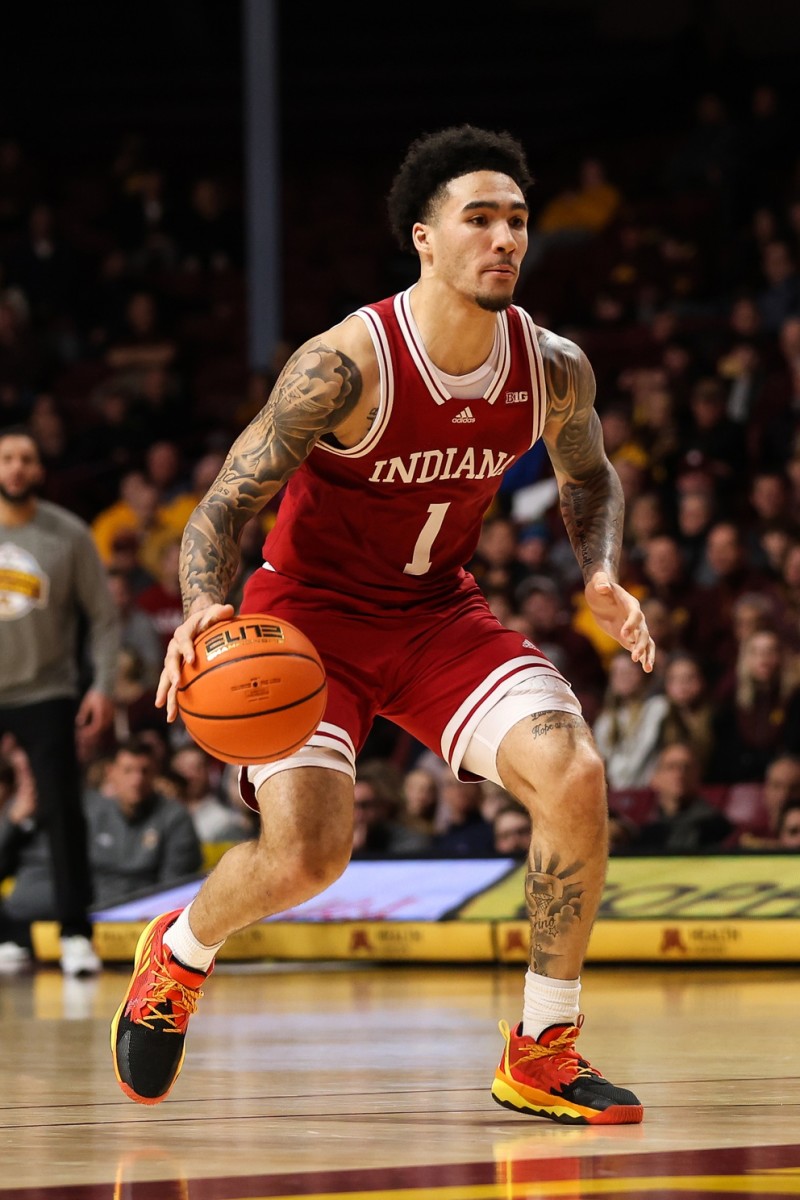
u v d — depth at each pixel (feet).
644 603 77.77
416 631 27.91
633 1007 40.88
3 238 146.00
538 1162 20.30
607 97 159.74
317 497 27.17
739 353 107.65
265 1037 35.88
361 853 61.72
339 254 150.00
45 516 55.36
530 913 25.89
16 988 49.83
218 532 25.58
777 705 73.20
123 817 64.85
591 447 28.86
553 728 26.00
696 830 65.51
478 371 26.04
